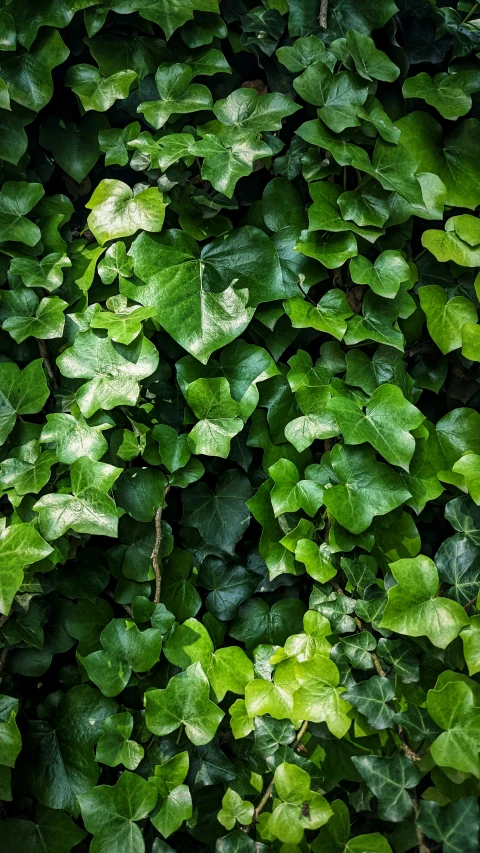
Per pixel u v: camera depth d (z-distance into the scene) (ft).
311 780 2.03
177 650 2.12
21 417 2.22
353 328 2.15
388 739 2.04
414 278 2.26
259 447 2.20
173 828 1.99
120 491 2.15
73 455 2.07
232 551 2.19
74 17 2.26
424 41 2.29
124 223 2.15
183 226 2.19
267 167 2.23
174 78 2.20
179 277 2.14
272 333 2.20
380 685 1.99
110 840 1.98
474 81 2.27
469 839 1.84
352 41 2.16
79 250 2.30
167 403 2.20
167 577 2.23
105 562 2.23
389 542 2.18
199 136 2.23
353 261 2.15
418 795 2.10
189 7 2.20
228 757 2.17
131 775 2.02
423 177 2.22
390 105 2.27
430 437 2.21
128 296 2.12
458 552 2.12
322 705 2.00
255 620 2.23
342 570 2.15
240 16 2.25
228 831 2.11
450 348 2.19
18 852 2.16
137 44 2.26
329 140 2.13
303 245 2.15
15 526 2.05
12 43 2.19
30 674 2.20
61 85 2.29
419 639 2.09
